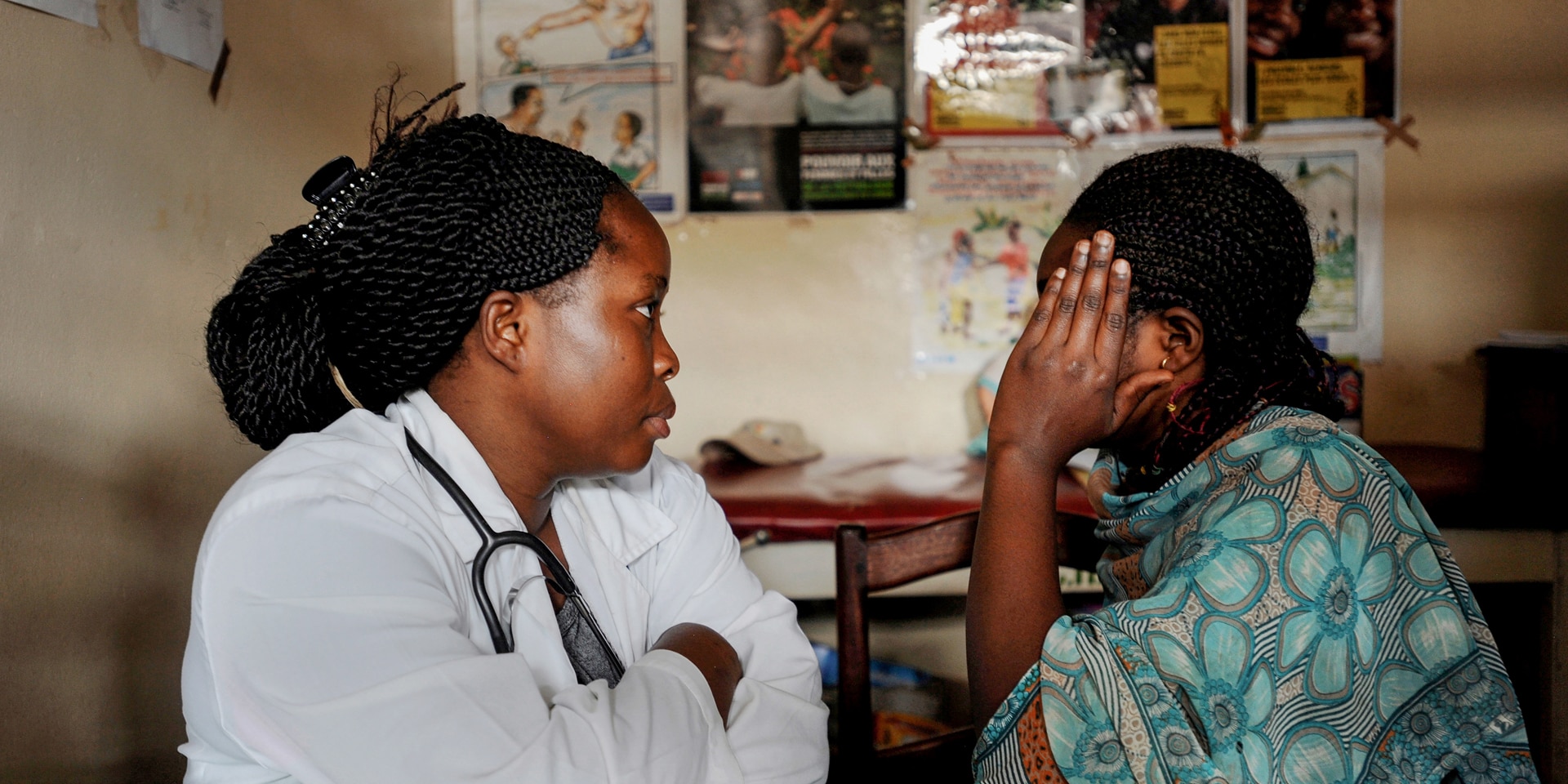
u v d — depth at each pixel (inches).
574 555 31.9
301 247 27.5
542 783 22.6
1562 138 84.5
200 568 23.8
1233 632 26.1
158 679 45.3
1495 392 80.2
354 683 22.2
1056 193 87.2
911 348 88.2
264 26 56.5
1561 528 65.5
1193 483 30.6
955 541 44.7
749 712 29.5
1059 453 29.8
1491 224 85.5
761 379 88.8
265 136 56.6
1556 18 83.9
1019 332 88.0
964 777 44.5
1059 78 86.2
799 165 87.4
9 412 36.1
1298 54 85.1
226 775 25.7
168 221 46.6
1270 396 31.7
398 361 27.5
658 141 87.4
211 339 28.3
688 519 35.4
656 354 28.7
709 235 88.0
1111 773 26.1
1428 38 84.7
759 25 86.3
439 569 26.0
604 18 86.6
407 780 22.0
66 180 39.6
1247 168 30.3
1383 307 86.4
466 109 87.0
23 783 36.2
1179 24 85.4
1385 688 27.6
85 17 40.9
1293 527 27.1
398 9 76.9
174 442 46.8
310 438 26.8
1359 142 85.4
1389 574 27.6
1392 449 82.2
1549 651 66.9
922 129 86.7
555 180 26.8
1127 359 30.6
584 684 28.6
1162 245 29.4
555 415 27.9
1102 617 27.0
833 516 66.1
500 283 26.6
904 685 78.0
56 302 38.8
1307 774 26.6
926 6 85.9
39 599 37.3
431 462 27.7
